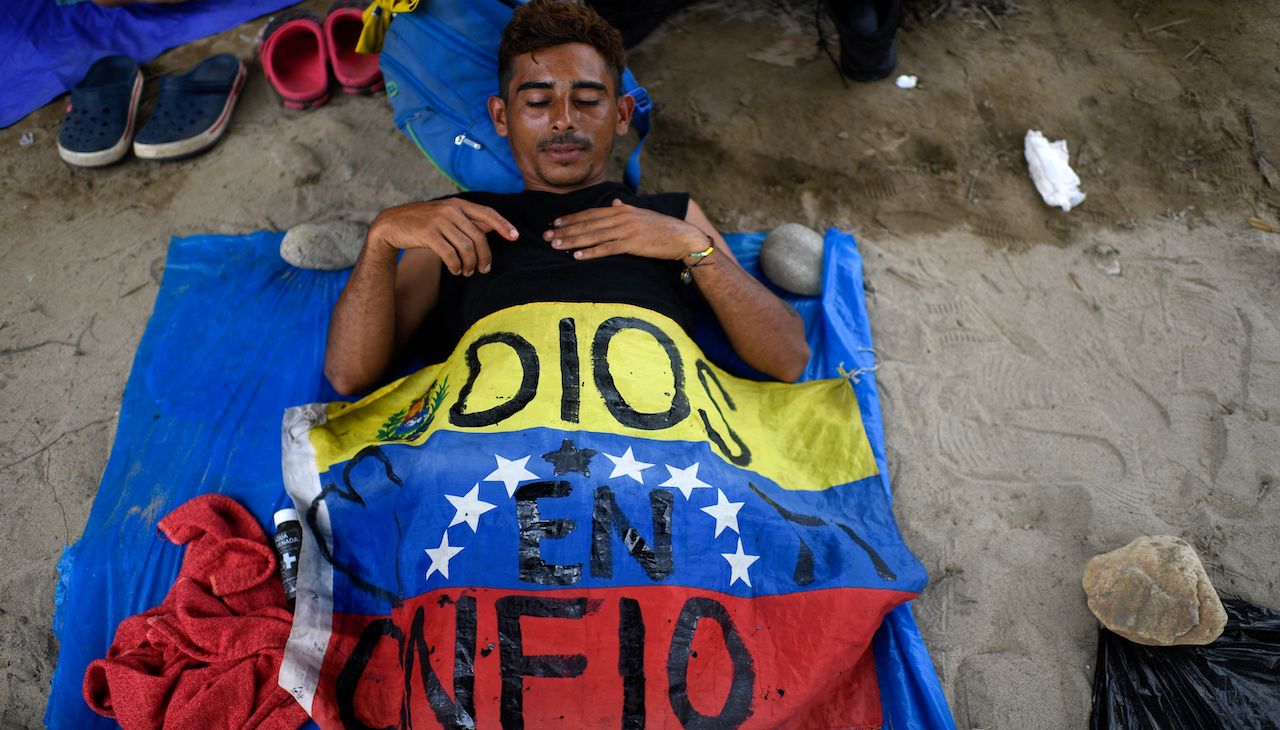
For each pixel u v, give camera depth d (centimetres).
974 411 266
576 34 248
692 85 355
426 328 259
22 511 244
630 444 207
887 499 230
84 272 296
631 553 195
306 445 233
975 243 309
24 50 355
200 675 198
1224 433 258
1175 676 211
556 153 249
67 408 264
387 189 320
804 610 201
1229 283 294
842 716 204
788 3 381
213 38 367
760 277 296
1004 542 240
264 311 283
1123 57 362
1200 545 237
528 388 214
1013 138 338
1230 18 372
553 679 184
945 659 220
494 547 193
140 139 323
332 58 341
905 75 357
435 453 206
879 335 283
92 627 220
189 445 253
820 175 327
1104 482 250
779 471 229
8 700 214
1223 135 335
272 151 331
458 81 280
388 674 199
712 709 189
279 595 217
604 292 232
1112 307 291
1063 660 220
